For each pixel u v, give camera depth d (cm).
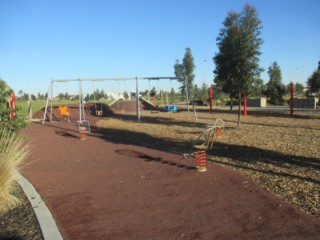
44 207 540
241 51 1474
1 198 541
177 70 4081
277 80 4759
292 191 591
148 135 1489
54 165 897
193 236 439
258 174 714
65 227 477
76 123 2291
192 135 1401
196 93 4934
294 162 803
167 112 3066
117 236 445
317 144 1057
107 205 564
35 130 1847
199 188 642
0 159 567
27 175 782
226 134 1355
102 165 884
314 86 3578
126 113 3098
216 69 1602
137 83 2322
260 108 3675
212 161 869
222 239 428
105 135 1583
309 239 416
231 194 596
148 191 636
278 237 425
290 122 1853
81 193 634
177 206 549
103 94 3912
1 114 704
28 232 454
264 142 1120
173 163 870
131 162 907
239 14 1499
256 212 508
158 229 463
